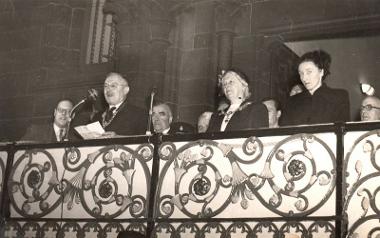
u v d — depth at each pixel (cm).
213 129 741
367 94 793
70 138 874
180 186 680
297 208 616
